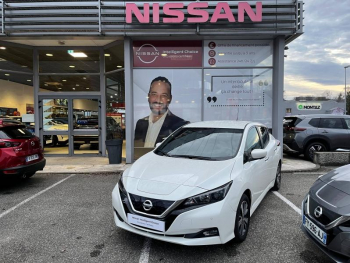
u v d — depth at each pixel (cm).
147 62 852
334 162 792
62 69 971
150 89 856
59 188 569
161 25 786
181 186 287
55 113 974
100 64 958
